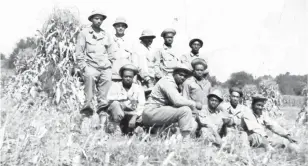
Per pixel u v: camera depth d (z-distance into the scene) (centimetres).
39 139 466
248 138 619
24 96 845
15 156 413
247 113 630
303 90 1160
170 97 612
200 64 721
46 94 870
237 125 653
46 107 802
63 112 796
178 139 533
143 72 785
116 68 775
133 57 801
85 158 455
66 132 552
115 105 601
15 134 494
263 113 661
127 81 633
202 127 615
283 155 582
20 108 678
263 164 514
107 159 435
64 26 898
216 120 654
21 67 942
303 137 713
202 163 478
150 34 822
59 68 868
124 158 458
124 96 626
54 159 434
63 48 881
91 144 474
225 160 504
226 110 681
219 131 654
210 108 667
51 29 899
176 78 645
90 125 609
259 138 607
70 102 816
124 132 639
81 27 911
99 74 779
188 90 707
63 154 447
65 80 869
